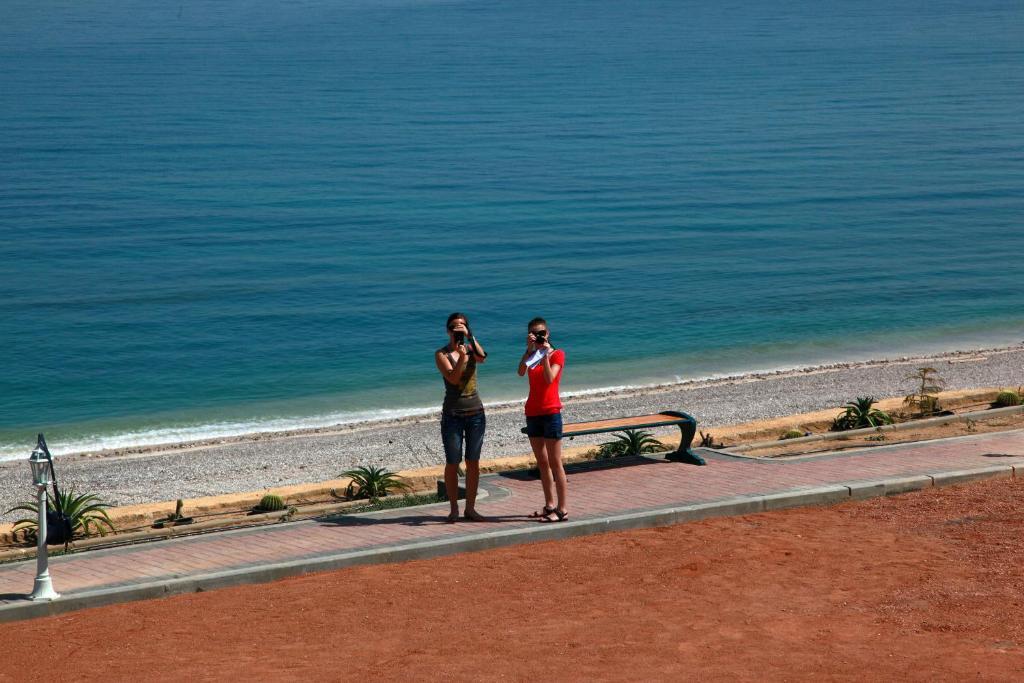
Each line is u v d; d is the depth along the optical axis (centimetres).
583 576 879
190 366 3525
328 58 19175
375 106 12619
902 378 2967
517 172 8219
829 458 1286
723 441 1756
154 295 4566
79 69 16862
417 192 7375
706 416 2525
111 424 2884
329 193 7312
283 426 2820
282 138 10038
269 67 17575
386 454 2275
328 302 4466
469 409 1045
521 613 789
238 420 2911
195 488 2030
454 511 1050
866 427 1755
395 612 802
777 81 14838
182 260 5288
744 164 8538
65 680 672
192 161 8650
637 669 657
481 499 1155
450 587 862
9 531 1356
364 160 8819
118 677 673
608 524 1023
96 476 2161
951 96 12962
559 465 1030
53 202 6819
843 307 4303
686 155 9006
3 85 14325
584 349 3712
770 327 3988
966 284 4709
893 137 9950
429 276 4972
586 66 17462
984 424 1670
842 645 697
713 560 908
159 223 6238
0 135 9931
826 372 3131
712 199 7081
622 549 955
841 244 5681
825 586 830
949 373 3020
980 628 722
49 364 3538
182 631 775
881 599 794
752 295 4544
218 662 698
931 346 3672
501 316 4228
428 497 1259
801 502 1095
